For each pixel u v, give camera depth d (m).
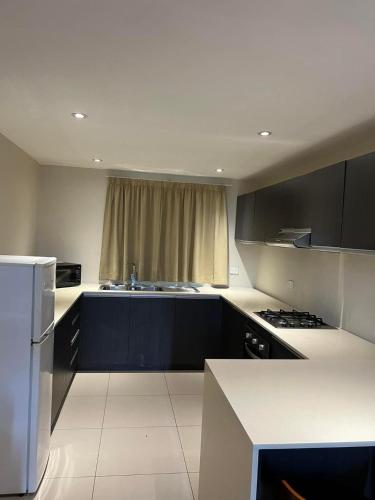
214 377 1.68
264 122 2.25
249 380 1.65
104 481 2.22
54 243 4.30
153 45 1.40
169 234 4.41
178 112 2.14
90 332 3.89
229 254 4.62
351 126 2.27
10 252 3.17
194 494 2.15
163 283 4.51
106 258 4.31
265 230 3.46
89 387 3.51
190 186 4.44
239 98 1.89
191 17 1.20
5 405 1.98
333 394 1.54
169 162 3.64
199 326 4.06
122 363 3.96
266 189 3.46
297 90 1.76
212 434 1.65
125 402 3.24
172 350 4.03
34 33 1.35
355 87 1.70
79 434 2.71
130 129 2.54
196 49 1.41
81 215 4.34
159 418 2.99
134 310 3.95
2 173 2.88
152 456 2.49
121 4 1.15
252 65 1.53
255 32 1.28
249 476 1.17
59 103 2.08
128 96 1.93
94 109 2.16
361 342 2.41
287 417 1.33
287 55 1.43
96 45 1.42
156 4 1.14
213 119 2.24
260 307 3.43
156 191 4.37
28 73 1.70
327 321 2.94
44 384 2.12
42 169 4.23
